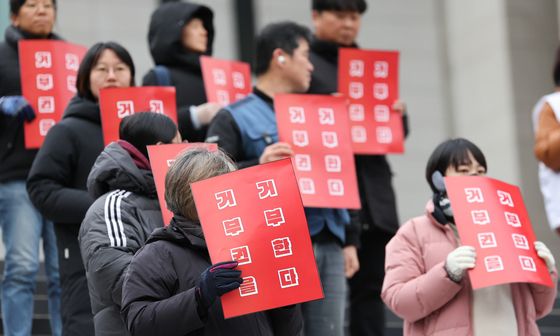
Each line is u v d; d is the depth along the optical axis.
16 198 10.61
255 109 10.02
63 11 17.48
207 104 10.62
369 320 11.20
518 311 8.07
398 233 8.39
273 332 6.71
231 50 18.62
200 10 11.39
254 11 18.70
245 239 6.27
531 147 17.27
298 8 18.95
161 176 7.59
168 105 9.30
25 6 10.95
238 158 9.86
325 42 11.55
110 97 9.16
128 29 17.89
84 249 7.35
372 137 11.01
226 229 6.28
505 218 7.86
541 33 17.48
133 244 7.30
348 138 9.88
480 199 7.88
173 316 6.17
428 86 18.78
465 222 7.80
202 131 10.63
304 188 9.70
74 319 9.00
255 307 6.18
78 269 9.06
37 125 10.44
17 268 10.58
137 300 6.33
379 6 18.88
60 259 9.16
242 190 6.34
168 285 6.38
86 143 9.27
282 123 9.78
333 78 11.45
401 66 18.75
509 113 17.34
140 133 7.79
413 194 18.56
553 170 10.70
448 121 18.75
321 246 9.84
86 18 17.66
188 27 11.26
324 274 9.87
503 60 17.44
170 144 7.70
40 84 10.48
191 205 6.46
